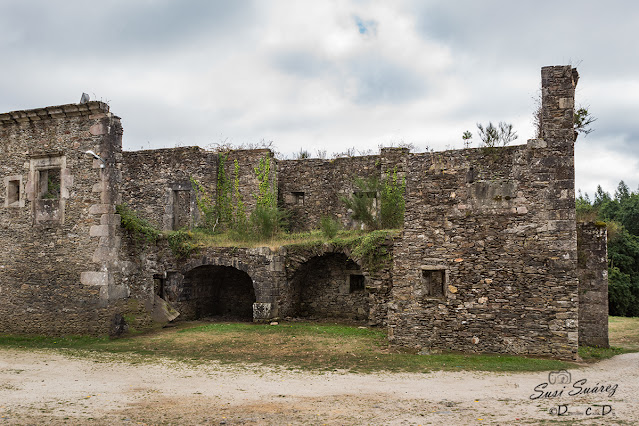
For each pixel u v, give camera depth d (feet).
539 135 36.17
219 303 60.85
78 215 42.70
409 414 19.88
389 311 37.22
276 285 50.08
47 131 44.78
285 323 49.19
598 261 40.63
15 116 45.34
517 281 34.24
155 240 48.34
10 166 46.21
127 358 33.99
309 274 57.41
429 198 36.83
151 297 46.42
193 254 52.49
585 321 40.50
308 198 65.72
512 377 27.81
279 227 60.13
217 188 65.82
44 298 43.27
